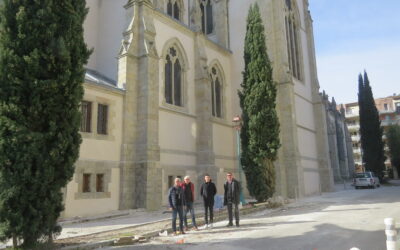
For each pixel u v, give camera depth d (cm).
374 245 988
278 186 2658
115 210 1889
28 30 993
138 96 2111
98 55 2736
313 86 3806
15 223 912
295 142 2808
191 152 2514
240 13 3278
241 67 3172
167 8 3100
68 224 1505
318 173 3609
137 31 2191
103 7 2808
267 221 1520
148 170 1964
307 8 4019
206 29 3519
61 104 1028
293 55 3466
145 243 1095
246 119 2317
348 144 8594
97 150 1842
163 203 2180
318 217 1603
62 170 1012
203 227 1398
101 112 1933
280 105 2870
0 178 912
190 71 2642
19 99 955
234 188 1406
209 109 2617
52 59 1005
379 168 5531
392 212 1706
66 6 1069
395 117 9412
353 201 2412
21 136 924
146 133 2025
